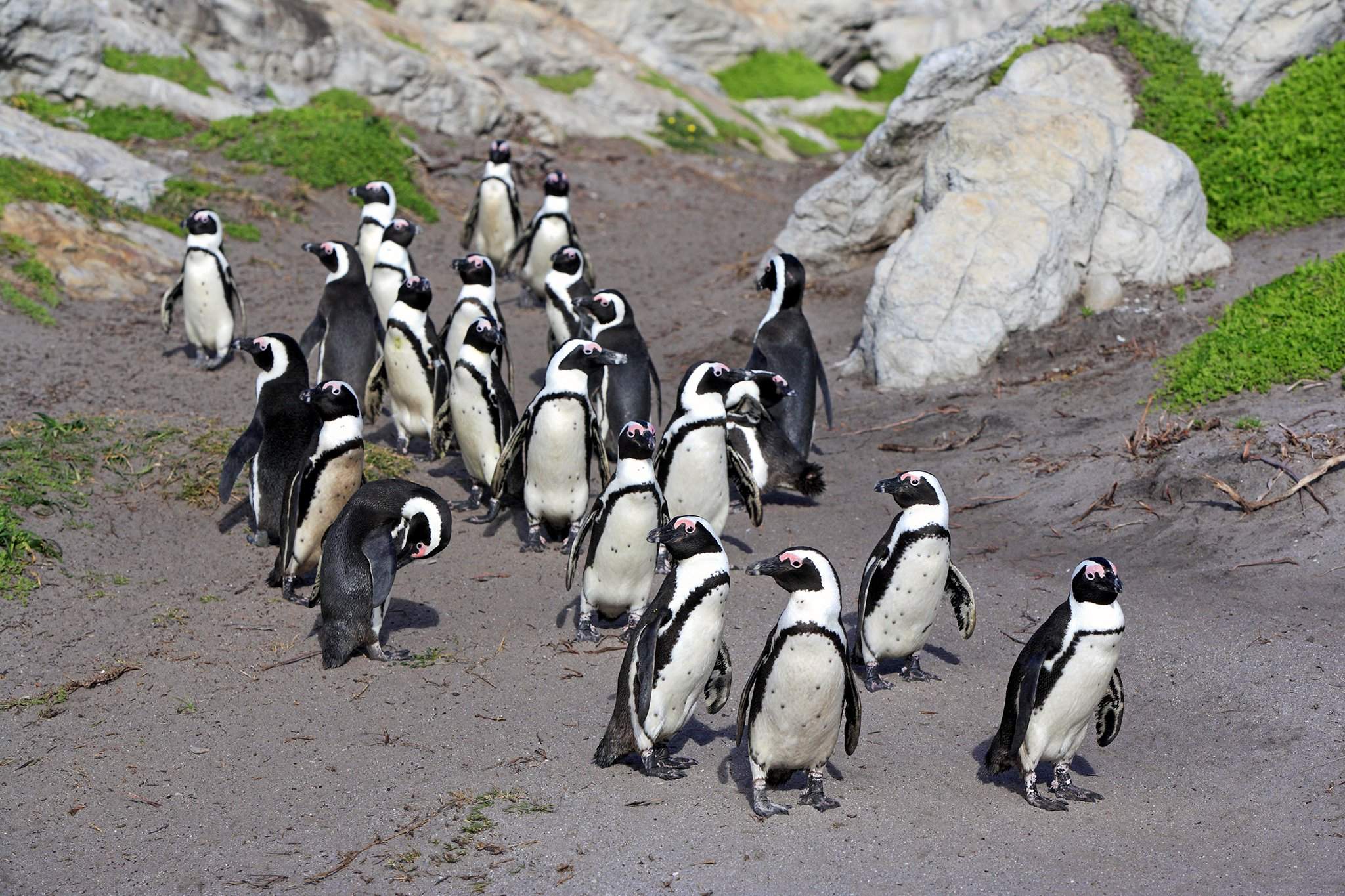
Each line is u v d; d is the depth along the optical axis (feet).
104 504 42.06
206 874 24.21
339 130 90.27
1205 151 66.39
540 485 39.86
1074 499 43.62
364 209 66.13
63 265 64.49
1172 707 30.14
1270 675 30.63
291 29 98.58
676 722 26.94
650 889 22.90
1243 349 48.52
